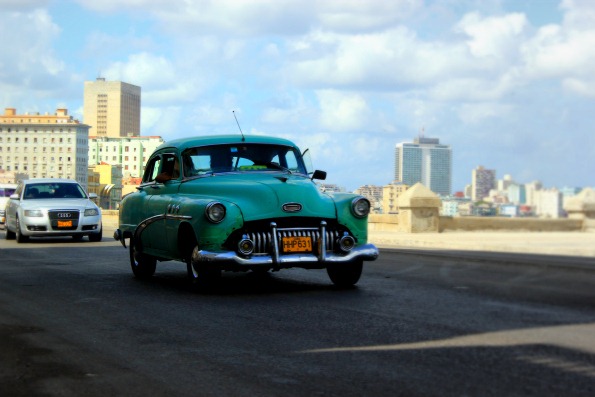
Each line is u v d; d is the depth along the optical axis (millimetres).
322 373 4750
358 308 7418
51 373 4871
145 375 4789
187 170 9609
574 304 7594
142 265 10609
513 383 4430
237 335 6098
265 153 9875
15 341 5945
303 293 8633
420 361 5023
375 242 21125
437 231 24844
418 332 6062
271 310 7387
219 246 8391
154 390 4430
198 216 8539
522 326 6293
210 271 8688
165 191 9859
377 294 8469
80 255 14914
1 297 8570
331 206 8688
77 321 6883
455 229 25250
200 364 5066
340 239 8609
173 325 6613
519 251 16719
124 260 13719
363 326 6391
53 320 6953
